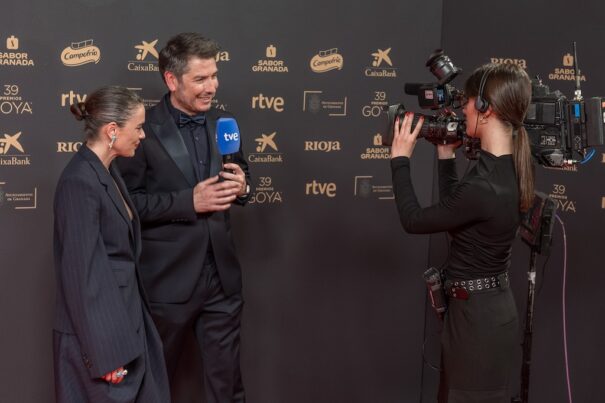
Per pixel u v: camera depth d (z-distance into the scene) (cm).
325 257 350
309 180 340
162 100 285
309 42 329
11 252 297
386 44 342
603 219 310
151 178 280
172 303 282
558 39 313
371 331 365
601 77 304
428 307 373
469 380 246
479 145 248
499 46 330
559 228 322
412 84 264
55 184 299
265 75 324
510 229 236
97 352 226
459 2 342
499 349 244
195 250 283
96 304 226
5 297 299
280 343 350
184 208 272
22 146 292
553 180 322
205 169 286
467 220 233
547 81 318
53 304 306
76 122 298
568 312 323
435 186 365
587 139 242
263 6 319
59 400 238
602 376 317
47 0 287
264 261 340
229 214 300
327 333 357
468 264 242
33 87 290
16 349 304
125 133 236
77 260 225
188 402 340
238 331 305
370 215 354
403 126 255
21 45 286
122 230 238
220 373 301
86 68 296
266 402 352
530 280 271
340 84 337
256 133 327
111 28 297
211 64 267
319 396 361
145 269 281
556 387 330
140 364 244
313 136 337
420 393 380
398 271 365
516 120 231
